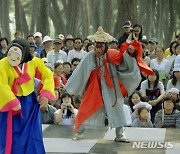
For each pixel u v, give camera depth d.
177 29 53.16
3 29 39.69
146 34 41.22
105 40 9.80
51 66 15.22
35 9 42.41
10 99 8.24
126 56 9.77
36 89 8.94
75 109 11.78
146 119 11.63
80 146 10.02
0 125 8.50
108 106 9.84
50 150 9.74
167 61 15.45
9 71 8.43
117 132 10.29
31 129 8.55
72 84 10.07
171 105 11.47
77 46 16.64
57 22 43.03
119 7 26.16
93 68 9.92
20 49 8.39
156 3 45.94
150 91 13.41
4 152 8.43
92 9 40.31
